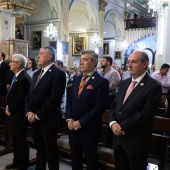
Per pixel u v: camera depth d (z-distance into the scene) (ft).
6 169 9.75
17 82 9.10
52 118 8.31
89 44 53.62
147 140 6.43
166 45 25.31
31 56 46.75
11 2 26.02
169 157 10.65
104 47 66.03
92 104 7.55
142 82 6.61
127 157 6.72
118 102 6.96
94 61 7.73
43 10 43.32
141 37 60.49
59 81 8.16
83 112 7.53
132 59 6.59
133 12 68.54
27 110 8.47
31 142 11.72
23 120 9.15
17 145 9.32
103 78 7.68
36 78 8.61
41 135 8.58
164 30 25.40
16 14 32.09
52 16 41.63
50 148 8.38
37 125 8.58
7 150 11.46
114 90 13.43
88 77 7.83
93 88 7.54
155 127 9.82
